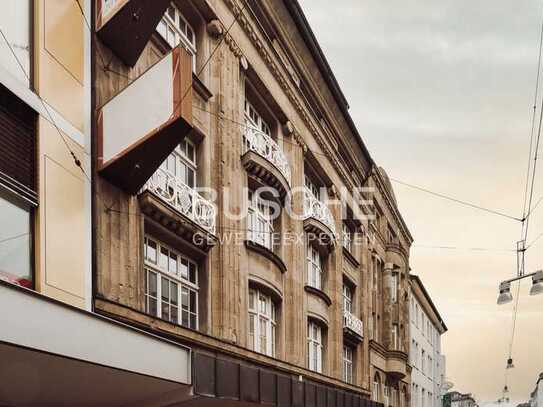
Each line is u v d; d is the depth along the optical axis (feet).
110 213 35.42
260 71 59.41
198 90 48.24
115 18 35.01
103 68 35.99
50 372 24.98
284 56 66.54
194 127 47.32
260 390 45.68
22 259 28.45
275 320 61.11
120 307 34.65
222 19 52.37
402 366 110.93
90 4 35.06
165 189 41.60
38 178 29.43
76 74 33.22
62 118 31.68
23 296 21.31
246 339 51.78
